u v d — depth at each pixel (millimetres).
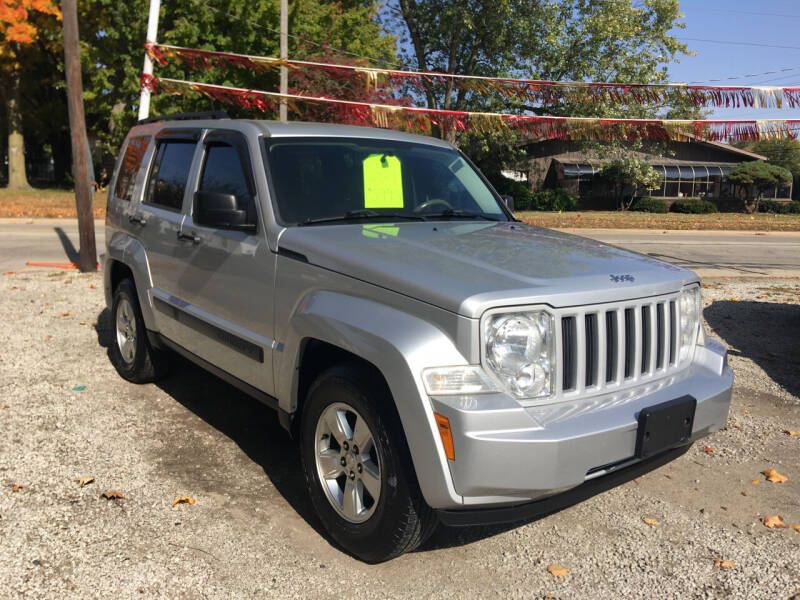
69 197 27281
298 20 27250
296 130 4000
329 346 3197
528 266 3000
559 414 2691
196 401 5027
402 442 2754
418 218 3941
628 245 18219
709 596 2879
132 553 3051
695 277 3410
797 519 3562
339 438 3080
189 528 3285
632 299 2969
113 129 30234
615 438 2703
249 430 4520
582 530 3422
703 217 33938
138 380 5285
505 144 34719
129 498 3545
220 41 26203
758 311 8883
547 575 3016
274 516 3438
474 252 3186
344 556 3111
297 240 3322
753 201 41438
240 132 3967
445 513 2650
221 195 3518
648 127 10578
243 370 3760
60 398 4980
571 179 38781
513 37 33344
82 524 3273
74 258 11969
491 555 3172
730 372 3430
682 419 2959
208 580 2879
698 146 41188
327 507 3172
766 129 9961
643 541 3322
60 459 3971
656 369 3145
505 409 2537
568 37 33750
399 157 4250
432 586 2906
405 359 2602
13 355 6008
